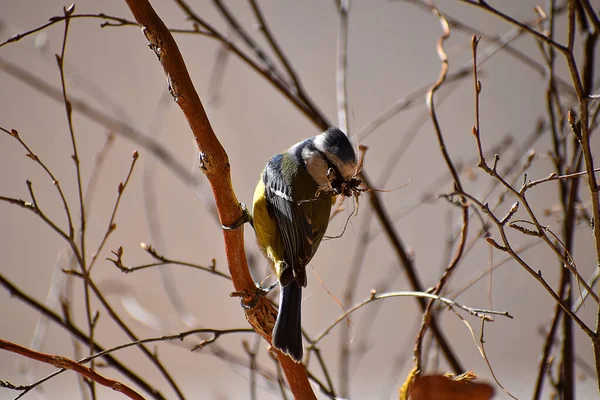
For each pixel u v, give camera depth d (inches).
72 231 177.8
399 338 496.1
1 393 465.1
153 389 193.8
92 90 361.1
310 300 514.3
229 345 520.1
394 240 230.1
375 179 523.2
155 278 534.3
